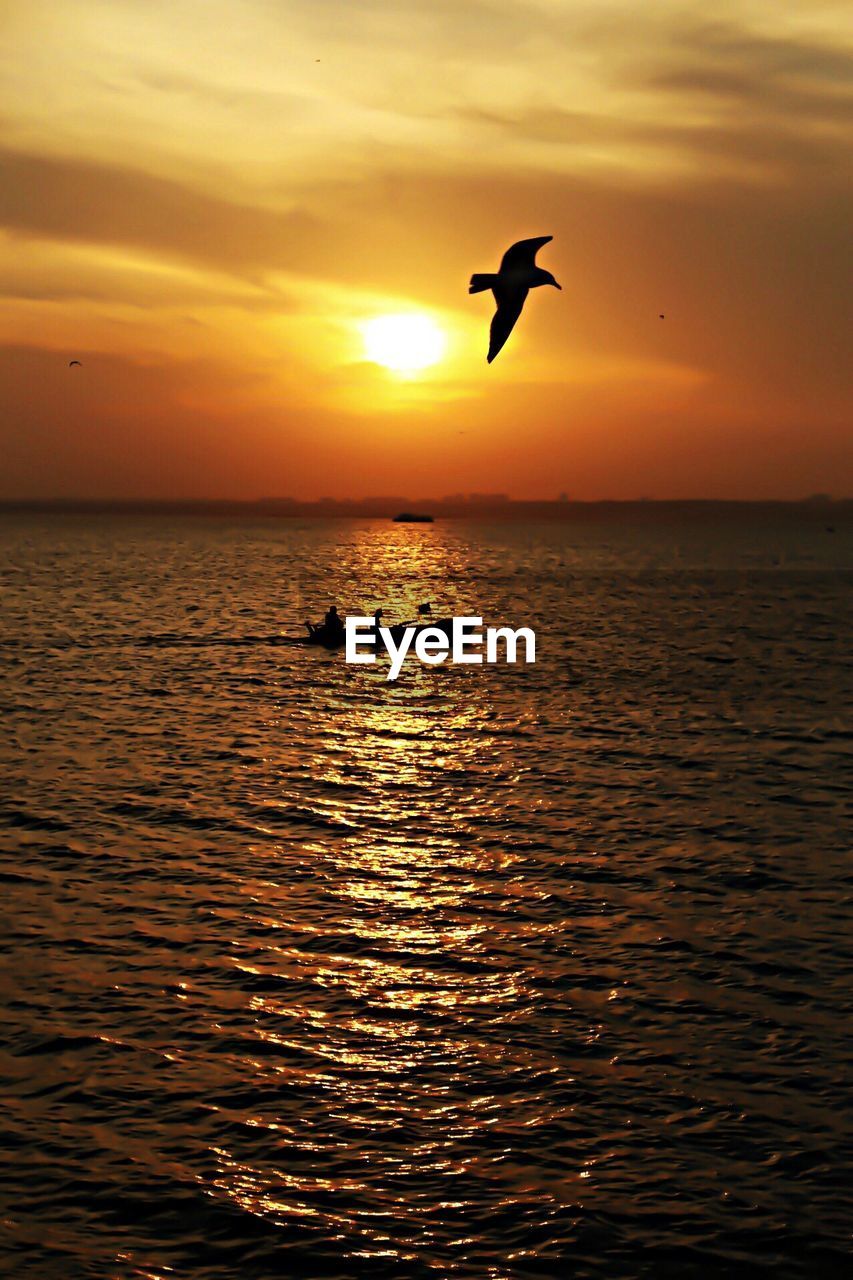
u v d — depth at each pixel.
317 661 56.44
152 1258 12.87
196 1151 14.70
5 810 29.00
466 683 50.88
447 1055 17.09
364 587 110.62
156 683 49.19
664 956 20.61
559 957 20.55
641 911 22.78
